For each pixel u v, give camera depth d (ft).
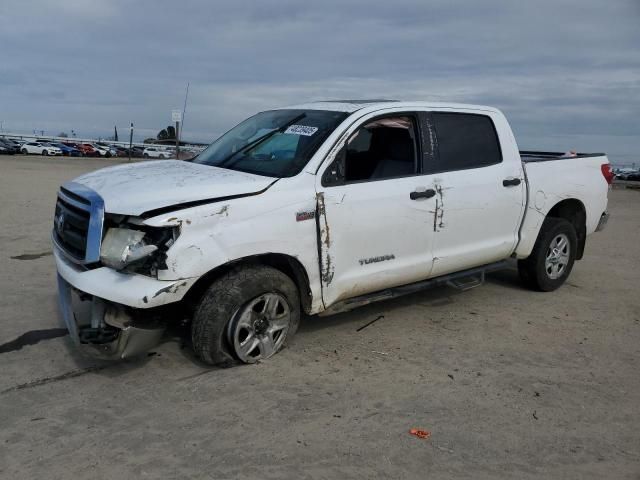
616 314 18.81
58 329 15.87
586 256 28.12
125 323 12.37
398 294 16.20
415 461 10.27
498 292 20.79
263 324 13.70
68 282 12.93
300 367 13.87
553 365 14.60
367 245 14.90
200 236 12.19
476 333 16.62
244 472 9.79
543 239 19.86
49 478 9.48
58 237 14.32
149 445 10.50
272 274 13.35
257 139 16.21
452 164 16.93
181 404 11.98
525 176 18.72
